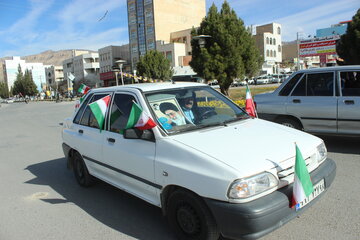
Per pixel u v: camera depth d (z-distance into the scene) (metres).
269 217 2.59
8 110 35.88
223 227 2.68
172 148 3.17
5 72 144.75
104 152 4.20
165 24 73.25
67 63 100.00
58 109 28.45
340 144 6.84
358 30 20.14
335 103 6.02
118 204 4.50
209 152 2.95
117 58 79.69
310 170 3.17
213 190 2.70
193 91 4.27
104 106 4.25
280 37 81.50
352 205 3.87
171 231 3.57
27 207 4.62
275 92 7.03
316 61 84.62
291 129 3.81
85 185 5.22
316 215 3.67
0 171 6.84
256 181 2.65
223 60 19.08
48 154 8.32
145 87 4.02
